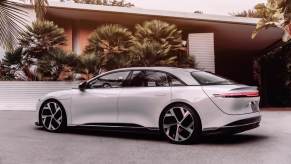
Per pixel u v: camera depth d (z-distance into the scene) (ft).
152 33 47.44
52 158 17.11
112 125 22.90
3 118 35.22
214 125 20.01
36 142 21.43
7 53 44.96
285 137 23.70
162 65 45.34
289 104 58.70
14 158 17.04
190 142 20.88
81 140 22.33
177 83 21.34
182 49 48.42
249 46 74.43
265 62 70.08
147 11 49.88
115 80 23.45
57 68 45.39
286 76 58.85
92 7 49.16
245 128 20.67
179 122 20.76
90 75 45.65
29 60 46.55
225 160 16.69
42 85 45.60
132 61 45.52
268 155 17.80
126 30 48.29
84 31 56.13
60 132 25.45
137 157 17.38
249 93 20.90
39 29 45.27
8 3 18.89
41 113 25.98
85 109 23.95
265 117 37.73
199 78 21.68
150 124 21.61
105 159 16.96
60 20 55.57
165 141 22.00
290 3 45.68
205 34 53.01
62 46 49.62
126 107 22.38
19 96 45.85
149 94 21.75
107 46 46.68
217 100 20.02
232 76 94.99
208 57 53.01
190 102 20.45
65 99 24.84
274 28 55.77
